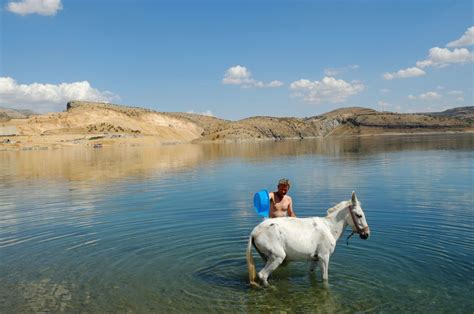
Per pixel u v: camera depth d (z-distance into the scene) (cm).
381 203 1778
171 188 2481
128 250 1229
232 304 870
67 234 1429
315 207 1758
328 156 5103
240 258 1148
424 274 987
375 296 887
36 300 898
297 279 993
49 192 2453
